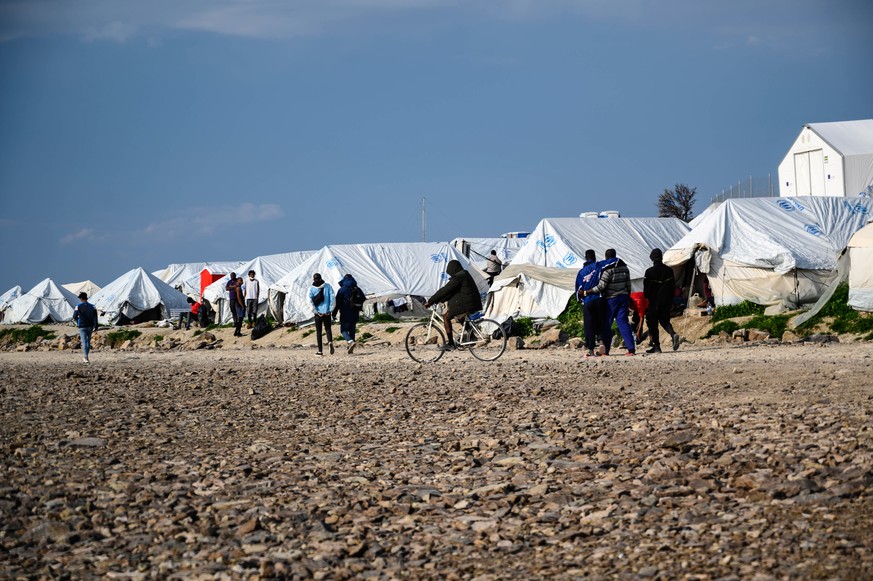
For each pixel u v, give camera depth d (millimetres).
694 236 38750
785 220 39125
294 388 19812
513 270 41250
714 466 9477
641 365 22141
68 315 74500
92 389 21031
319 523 8047
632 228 45875
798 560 6270
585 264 26594
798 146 71375
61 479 10273
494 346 25906
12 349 59750
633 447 10883
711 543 6871
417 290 50812
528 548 7215
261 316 48438
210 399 18219
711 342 31781
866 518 7105
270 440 12844
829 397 13977
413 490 9344
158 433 13711
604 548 7000
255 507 8812
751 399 14312
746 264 37125
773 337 31344
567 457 10641
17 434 13891
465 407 15531
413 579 6598
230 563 7117
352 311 33594
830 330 30719
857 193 67438
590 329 26188
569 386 17984
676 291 39062
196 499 9250
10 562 7156
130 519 8500
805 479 8258
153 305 69500
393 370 23672
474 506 8570
